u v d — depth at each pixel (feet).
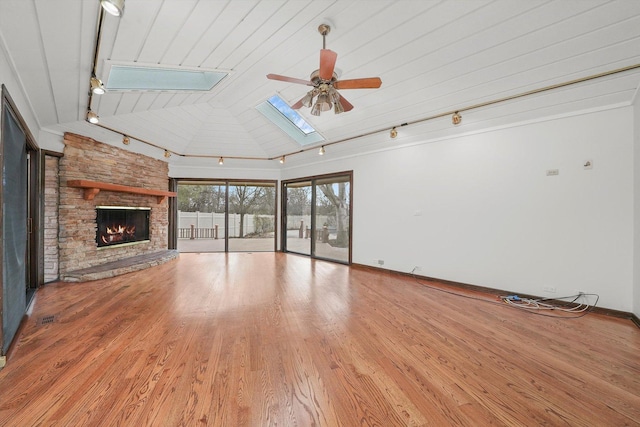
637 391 5.64
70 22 6.11
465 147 13.29
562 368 6.44
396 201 15.98
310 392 5.52
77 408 5.02
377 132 14.69
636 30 6.76
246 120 16.60
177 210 23.88
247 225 25.26
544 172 11.14
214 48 8.62
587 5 6.35
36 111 10.49
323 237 20.77
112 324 8.64
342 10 7.14
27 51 6.82
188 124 16.28
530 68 8.55
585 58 7.85
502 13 6.87
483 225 12.73
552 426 4.70
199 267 17.43
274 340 7.71
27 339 7.61
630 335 8.23
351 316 9.53
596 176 10.12
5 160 7.04
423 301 11.25
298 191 23.13
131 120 13.82
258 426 4.66
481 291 12.71
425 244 14.74
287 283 13.87
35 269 12.29
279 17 7.31
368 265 17.37
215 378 5.94
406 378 6.00
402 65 9.40
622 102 9.57
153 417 4.82
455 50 8.34
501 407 5.15
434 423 4.74
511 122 11.81
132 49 7.85
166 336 7.87
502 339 7.88
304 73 10.66
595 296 10.16
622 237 9.70
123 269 15.19
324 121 14.90
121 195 16.61
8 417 4.78
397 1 6.86
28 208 12.12
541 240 11.24
